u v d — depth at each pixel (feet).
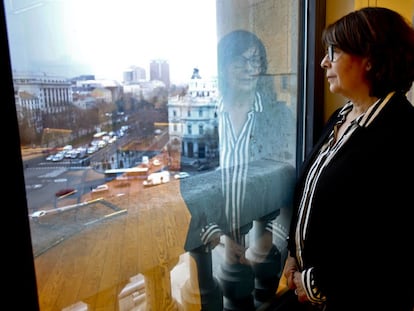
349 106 3.45
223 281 4.23
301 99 4.64
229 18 3.99
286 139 4.72
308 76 4.53
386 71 2.90
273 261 4.75
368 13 2.94
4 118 1.77
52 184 2.49
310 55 4.46
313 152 3.64
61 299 2.58
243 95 4.27
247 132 4.38
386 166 2.72
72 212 2.64
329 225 3.09
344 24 3.04
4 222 1.82
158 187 3.39
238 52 4.17
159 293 3.43
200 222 3.76
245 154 4.38
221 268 4.17
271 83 4.53
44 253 2.43
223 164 4.14
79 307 2.73
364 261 2.89
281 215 4.73
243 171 4.32
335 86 3.25
